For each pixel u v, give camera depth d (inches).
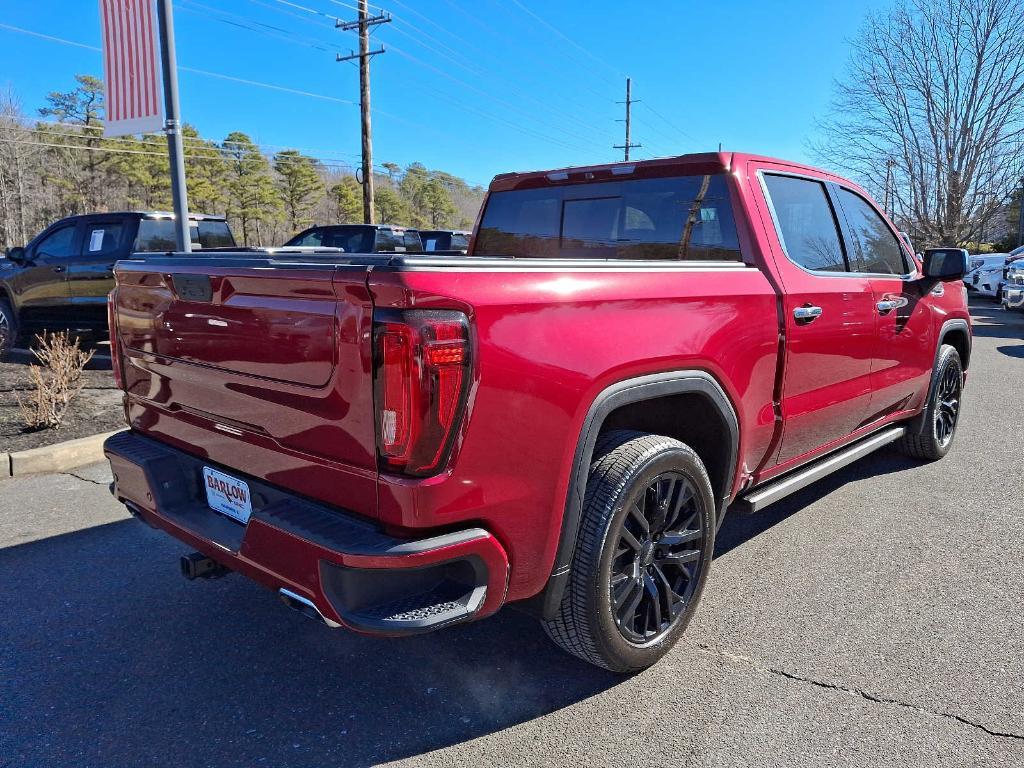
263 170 3779.5
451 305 78.0
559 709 101.0
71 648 116.9
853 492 189.0
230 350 94.6
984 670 109.0
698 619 124.6
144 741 94.8
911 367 179.8
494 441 82.2
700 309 108.6
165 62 279.4
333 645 118.3
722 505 121.1
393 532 80.2
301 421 86.6
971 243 1305.4
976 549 153.3
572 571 96.1
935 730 95.2
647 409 115.9
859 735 94.4
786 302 126.8
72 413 256.7
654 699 102.7
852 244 158.9
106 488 193.0
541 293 86.9
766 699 102.3
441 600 82.7
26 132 3371.1
